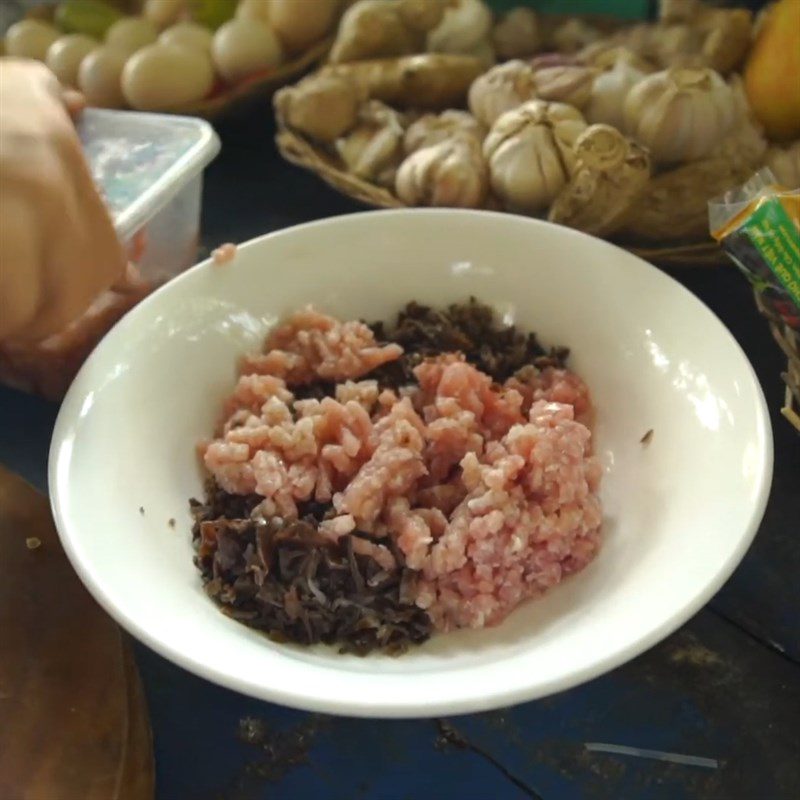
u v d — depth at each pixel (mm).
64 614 479
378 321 568
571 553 473
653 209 587
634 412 513
